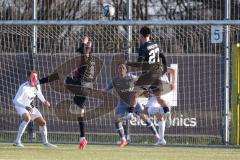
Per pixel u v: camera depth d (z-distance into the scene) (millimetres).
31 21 42250
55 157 33969
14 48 45281
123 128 41656
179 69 43656
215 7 45500
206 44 43406
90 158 33656
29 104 40219
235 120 42469
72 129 44062
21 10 46375
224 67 42688
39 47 44906
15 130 45281
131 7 43062
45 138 40594
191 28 43656
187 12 49750
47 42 44844
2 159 32625
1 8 46500
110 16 45062
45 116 44469
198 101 43406
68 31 44719
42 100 40656
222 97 42969
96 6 46094
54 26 44094
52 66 44625
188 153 37562
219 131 43094
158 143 42125
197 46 43562
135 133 43438
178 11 50062
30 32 45062
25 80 45156
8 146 40844
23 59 45188
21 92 40125
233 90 42469
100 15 46031
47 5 46062
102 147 41062
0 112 45531
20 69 45250
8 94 45500
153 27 44094
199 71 43438
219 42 42531
